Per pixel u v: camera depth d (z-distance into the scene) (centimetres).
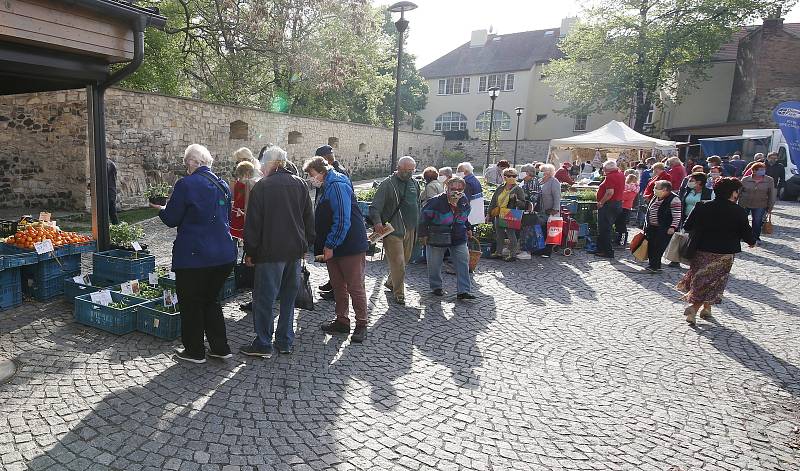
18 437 284
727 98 3077
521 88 4069
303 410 334
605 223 892
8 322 447
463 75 4303
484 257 870
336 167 539
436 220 594
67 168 1123
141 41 520
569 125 3966
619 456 303
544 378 407
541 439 317
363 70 2642
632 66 2912
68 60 490
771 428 344
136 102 1195
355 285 456
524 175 877
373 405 348
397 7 988
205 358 396
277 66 2161
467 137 4103
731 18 2794
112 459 271
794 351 484
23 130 1125
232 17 1786
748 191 1001
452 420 334
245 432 304
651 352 473
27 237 504
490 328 518
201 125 1425
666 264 857
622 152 2216
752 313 601
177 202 358
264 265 392
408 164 557
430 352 448
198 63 2150
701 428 340
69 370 365
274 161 394
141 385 351
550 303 617
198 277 366
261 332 407
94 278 552
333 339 466
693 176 869
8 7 409
